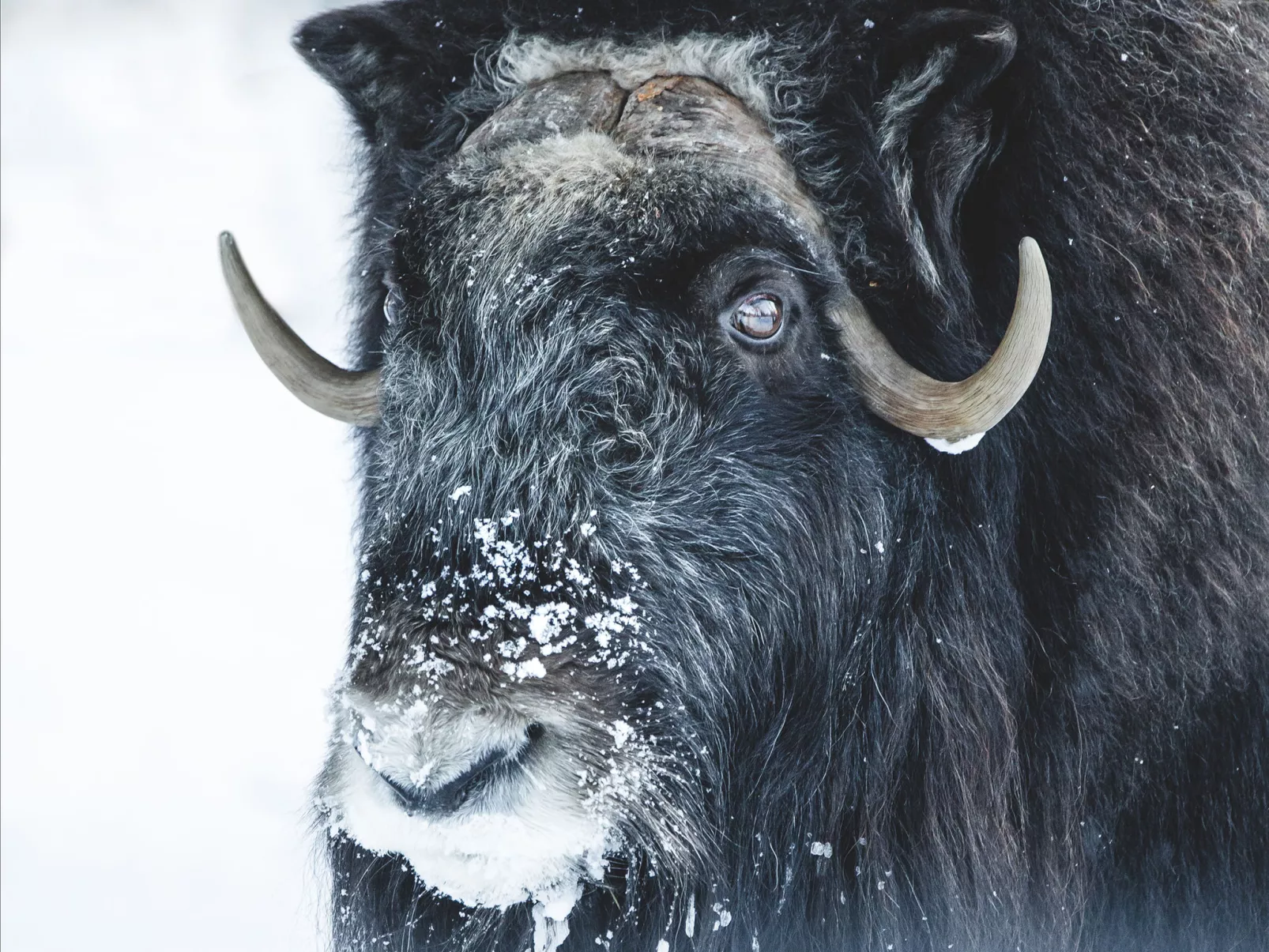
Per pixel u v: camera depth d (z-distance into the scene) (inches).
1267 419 374.6
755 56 342.6
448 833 290.0
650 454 315.3
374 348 407.8
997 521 366.9
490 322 317.7
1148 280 365.4
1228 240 374.3
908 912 368.5
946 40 328.2
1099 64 371.6
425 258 328.2
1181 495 365.4
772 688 335.3
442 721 290.2
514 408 314.2
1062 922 380.5
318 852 381.7
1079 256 359.6
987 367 322.7
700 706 318.7
